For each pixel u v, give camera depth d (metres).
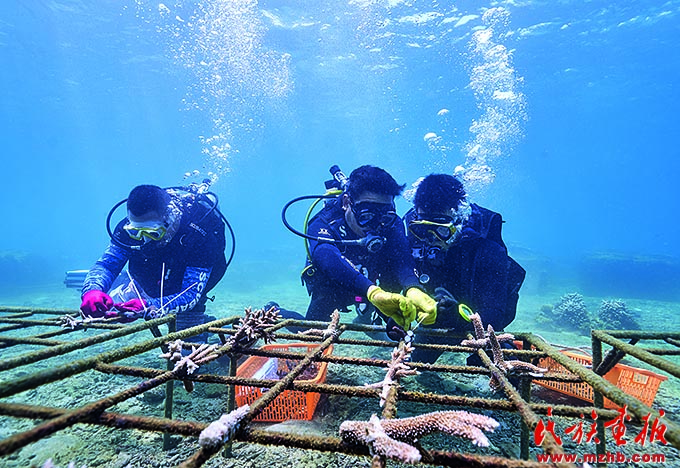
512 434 2.31
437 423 0.81
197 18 18.08
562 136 45.12
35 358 1.29
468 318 1.95
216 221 3.93
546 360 3.01
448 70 23.83
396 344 1.84
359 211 2.63
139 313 2.47
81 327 2.09
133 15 17.81
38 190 79.94
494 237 3.06
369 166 2.74
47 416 0.92
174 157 53.50
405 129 38.62
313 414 2.52
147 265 3.56
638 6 18.17
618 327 7.10
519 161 58.78
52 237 67.38
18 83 25.83
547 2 17.69
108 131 39.28
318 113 33.09
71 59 22.28
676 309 10.02
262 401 0.99
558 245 49.84
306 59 22.64
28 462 2.01
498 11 18.08
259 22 18.62
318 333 2.08
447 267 3.07
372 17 18.53
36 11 17.61
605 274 15.91
